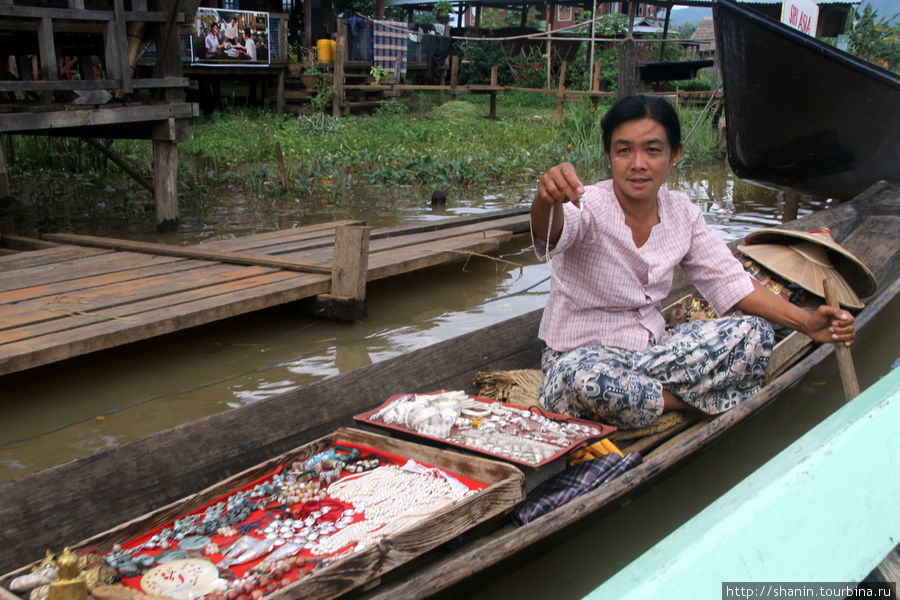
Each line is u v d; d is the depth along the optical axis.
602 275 2.87
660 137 2.65
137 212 7.84
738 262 3.02
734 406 2.90
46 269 5.02
